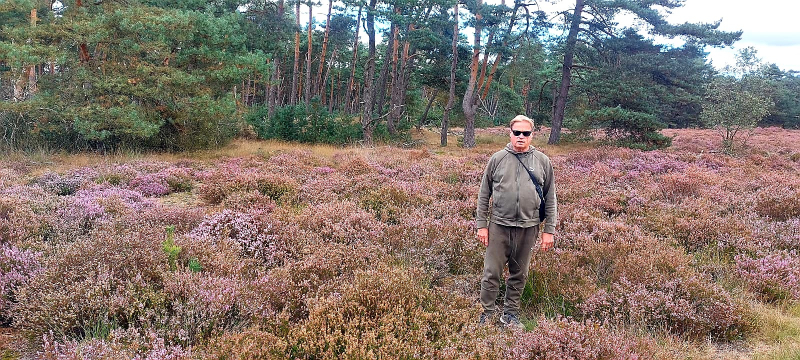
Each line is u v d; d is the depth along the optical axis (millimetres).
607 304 4258
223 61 18938
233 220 6230
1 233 5074
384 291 3846
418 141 27156
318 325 3410
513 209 4020
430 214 7371
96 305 3553
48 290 3717
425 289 4113
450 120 42375
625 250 5586
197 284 3895
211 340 3174
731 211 8148
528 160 4062
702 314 4141
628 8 24016
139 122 15523
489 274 4191
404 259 5352
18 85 16469
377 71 50594
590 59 27969
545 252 5348
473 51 25125
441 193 9234
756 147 23391
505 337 3572
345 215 6895
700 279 4703
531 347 3357
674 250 5742
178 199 9281
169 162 14414
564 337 3406
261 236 5707
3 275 4086
